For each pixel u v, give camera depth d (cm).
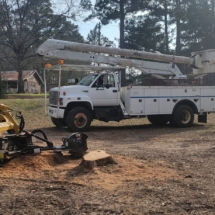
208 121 1855
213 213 491
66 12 3097
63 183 628
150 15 3381
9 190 588
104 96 1479
